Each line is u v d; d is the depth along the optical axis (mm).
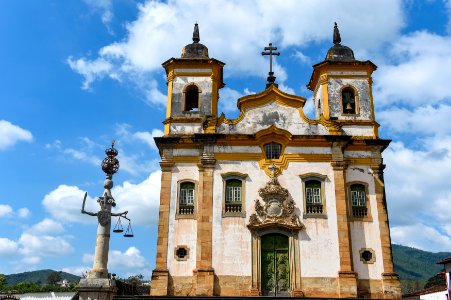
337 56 30922
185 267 25562
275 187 26547
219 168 27219
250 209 26359
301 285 24984
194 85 29938
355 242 26172
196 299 22562
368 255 26016
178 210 26672
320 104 30766
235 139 27547
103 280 19188
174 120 28969
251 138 27469
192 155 27797
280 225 25750
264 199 26484
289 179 27000
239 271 25266
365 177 27531
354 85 30016
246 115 28438
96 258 20281
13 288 50531
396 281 25344
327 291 24906
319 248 25641
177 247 25906
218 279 25125
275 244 25953
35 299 36594
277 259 25688
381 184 27359
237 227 26016
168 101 29609
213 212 26281
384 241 26203
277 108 28547
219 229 25969
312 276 25156
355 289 24766
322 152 27531
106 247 20594
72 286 54094
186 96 29922
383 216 26688
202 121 28844
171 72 30219
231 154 27438
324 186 26906
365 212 26859
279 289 25188
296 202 26516
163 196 26875
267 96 28719
